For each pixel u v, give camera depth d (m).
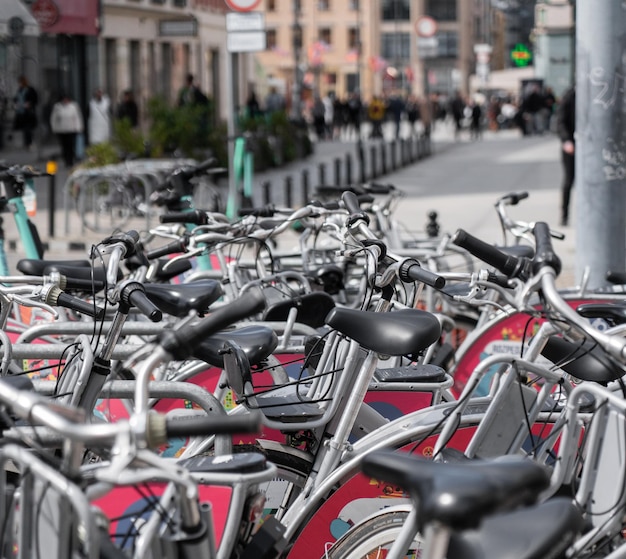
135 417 5.75
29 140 64.75
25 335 10.23
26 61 70.44
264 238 12.24
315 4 196.50
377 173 56.97
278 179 53.47
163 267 12.66
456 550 5.99
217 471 7.13
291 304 11.47
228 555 7.22
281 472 9.02
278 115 64.38
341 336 9.09
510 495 5.15
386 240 16.62
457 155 76.25
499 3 159.38
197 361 10.94
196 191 36.16
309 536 8.46
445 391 10.12
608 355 6.91
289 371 10.91
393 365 10.94
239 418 5.54
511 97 142.38
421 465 5.43
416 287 10.81
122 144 42.81
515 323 13.36
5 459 6.17
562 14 111.06
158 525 6.54
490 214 36.94
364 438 8.56
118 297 8.18
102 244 8.79
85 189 35.47
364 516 8.42
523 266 7.90
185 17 73.00
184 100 60.62
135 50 86.06
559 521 5.98
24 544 6.15
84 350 8.32
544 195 43.44
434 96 118.44
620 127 20.00
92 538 5.77
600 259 20.16
